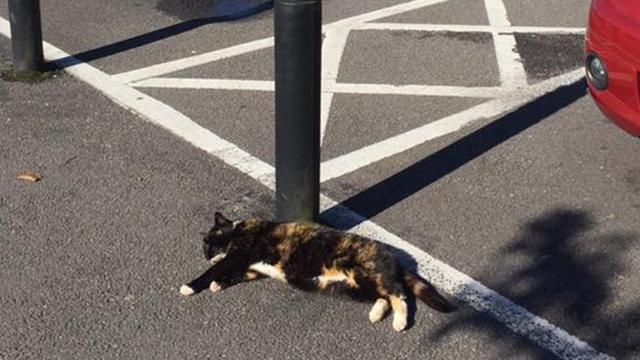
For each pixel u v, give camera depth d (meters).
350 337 1.75
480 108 2.76
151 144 2.52
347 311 1.83
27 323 1.79
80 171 2.37
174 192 2.27
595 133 2.58
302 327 1.78
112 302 1.85
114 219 2.15
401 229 2.11
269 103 2.80
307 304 1.85
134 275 1.94
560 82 2.95
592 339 1.75
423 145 2.53
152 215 2.16
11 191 2.27
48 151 2.48
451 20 3.54
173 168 2.39
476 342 1.74
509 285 1.91
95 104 2.78
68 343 1.74
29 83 2.92
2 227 2.11
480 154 2.47
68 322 1.79
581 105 2.77
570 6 3.70
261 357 1.70
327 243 1.84
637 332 1.77
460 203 2.22
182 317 1.81
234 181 2.33
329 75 3.01
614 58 2.13
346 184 2.31
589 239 2.07
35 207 2.20
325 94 2.86
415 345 1.73
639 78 2.08
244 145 2.52
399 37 3.36
